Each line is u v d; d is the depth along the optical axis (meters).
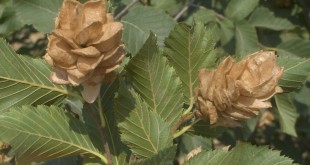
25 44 0.89
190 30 0.46
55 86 0.45
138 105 0.44
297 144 1.02
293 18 0.82
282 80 0.48
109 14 0.38
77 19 0.38
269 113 0.90
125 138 0.44
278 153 0.43
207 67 0.46
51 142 0.43
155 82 0.45
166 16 0.63
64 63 0.38
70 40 0.38
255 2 0.74
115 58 0.39
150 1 0.73
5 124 0.41
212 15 0.73
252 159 0.43
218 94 0.41
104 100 0.45
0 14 0.67
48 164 0.56
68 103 0.52
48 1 0.64
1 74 0.43
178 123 0.45
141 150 0.44
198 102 0.42
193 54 0.46
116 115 0.44
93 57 0.38
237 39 0.74
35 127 0.42
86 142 0.44
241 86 0.40
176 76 0.45
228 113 0.41
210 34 0.46
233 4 0.74
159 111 0.46
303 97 0.83
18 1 0.63
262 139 0.99
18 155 0.42
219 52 0.77
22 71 0.44
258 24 0.81
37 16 0.63
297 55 0.78
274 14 0.81
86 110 0.45
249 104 0.41
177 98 0.46
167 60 0.45
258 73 0.40
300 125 0.89
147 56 0.44
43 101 0.45
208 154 0.43
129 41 0.63
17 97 0.44
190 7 0.74
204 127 0.46
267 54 0.40
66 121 0.43
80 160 0.58
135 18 0.63
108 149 0.43
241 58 0.47
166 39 0.46
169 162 0.39
